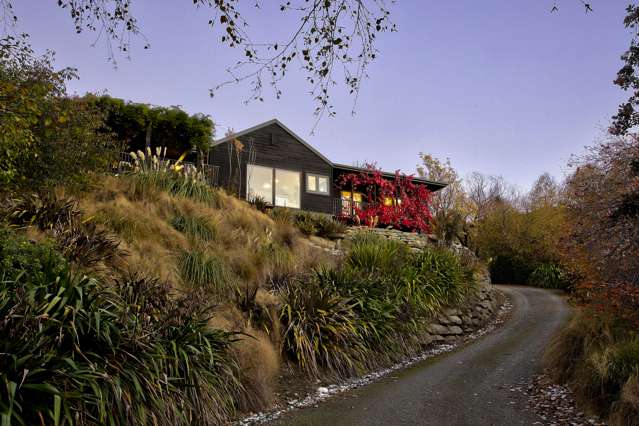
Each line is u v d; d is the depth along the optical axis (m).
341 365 8.45
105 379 4.57
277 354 7.89
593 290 7.56
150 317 6.05
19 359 4.02
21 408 3.82
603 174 7.81
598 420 5.90
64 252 6.80
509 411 6.43
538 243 24.38
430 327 11.96
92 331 4.89
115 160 12.58
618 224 7.10
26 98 6.77
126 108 17.17
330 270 10.86
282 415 6.34
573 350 7.84
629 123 6.70
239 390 6.38
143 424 4.64
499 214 26.95
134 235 9.34
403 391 7.51
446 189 35.84
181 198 12.59
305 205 22.70
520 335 12.39
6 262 5.16
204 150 19.38
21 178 8.09
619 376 6.12
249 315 8.37
